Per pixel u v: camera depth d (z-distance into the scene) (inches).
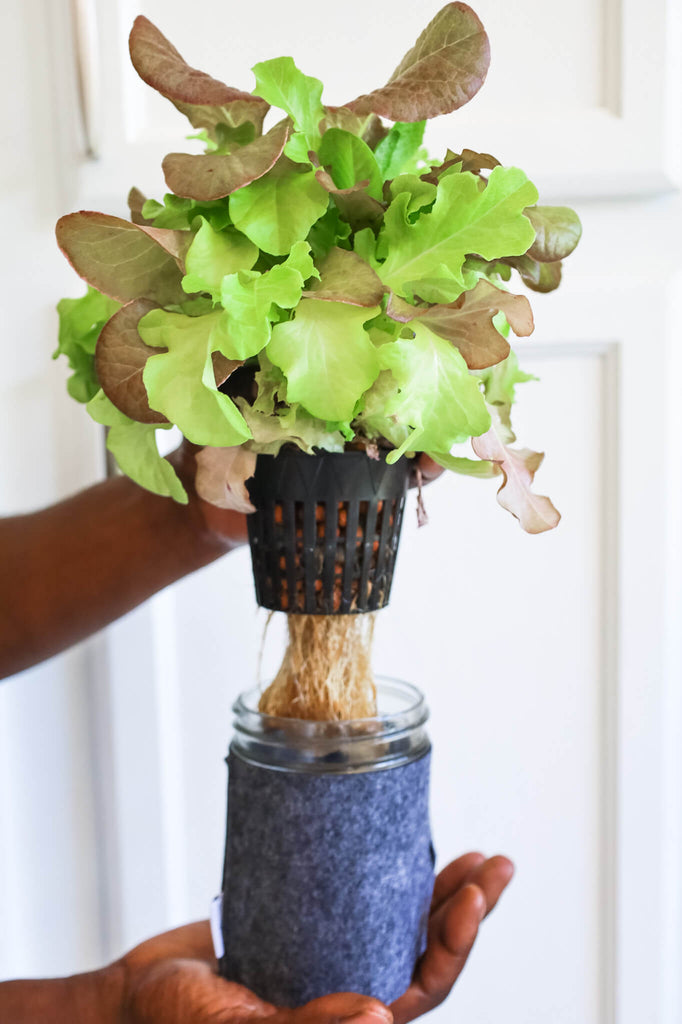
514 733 29.3
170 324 12.7
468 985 30.1
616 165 26.6
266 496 14.9
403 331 12.9
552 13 26.6
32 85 27.6
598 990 30.0
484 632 29.0
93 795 30.2
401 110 12.7
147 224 15.7
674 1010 29.9
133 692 29.0
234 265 12.4
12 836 29.9
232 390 14.2
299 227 12.4
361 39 26.7
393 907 15.8
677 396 28.1
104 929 30.7
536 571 28.8
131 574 20.6
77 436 28.6
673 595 28.5
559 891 29.8
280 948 15.7
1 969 30.0
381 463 14.8
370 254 13.2
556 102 26.9
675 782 29.2
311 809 15.4
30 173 27.9
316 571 15.0
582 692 29.1
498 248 12.6
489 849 29.7
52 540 20.8
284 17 26.7
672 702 28.8
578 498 28.5
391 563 15.9
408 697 17.7
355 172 13.3
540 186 26.8
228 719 29.4
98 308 16.7
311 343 12.1
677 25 26.3
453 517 28.6
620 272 27.8
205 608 29.0
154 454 14.5
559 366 28.1
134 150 27.2
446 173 13.4
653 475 28.0
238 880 16.3
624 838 29.1
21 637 20.7
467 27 13.1
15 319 28.3
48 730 29.7
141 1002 16.8
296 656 17.0
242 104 13.5
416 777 16.2
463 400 12.7
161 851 29.5
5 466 28.6
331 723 15.8
